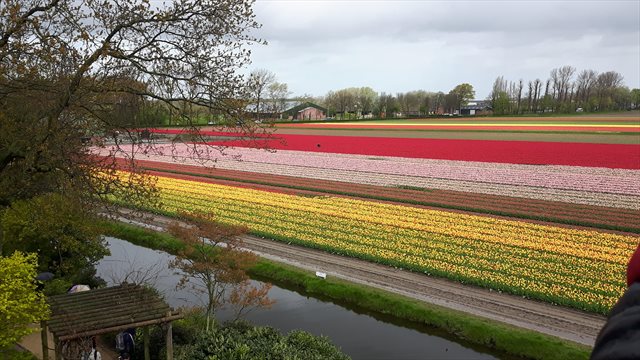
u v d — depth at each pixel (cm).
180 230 2003
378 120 15075
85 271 2497
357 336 2070
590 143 6862
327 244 3006
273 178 5172
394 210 3781
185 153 7012
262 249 3011
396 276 2561
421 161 6050
